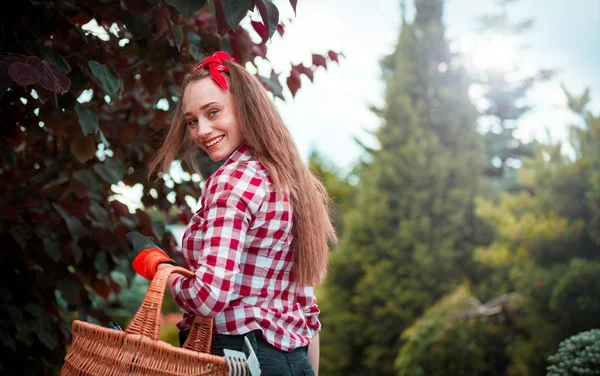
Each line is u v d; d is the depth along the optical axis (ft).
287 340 5.06
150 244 5.07
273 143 5.28
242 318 4.90
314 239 5.36
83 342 4.61
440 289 21.94
